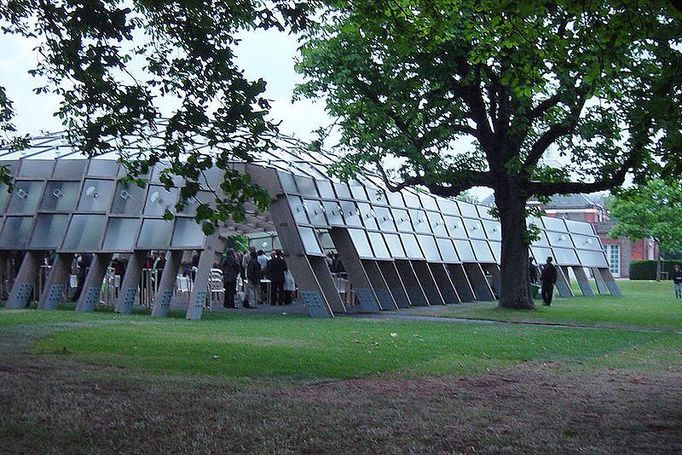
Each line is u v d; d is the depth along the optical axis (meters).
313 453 7.62
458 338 18.95
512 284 30.48
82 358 13.38
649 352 17.14
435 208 39.38
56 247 27.92
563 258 47.94
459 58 26.78
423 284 35.88
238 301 34.06
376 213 33.78
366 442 8.03
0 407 9.07
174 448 7.64
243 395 10.34
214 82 12.45
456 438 8.27
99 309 27.84
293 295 39.00
